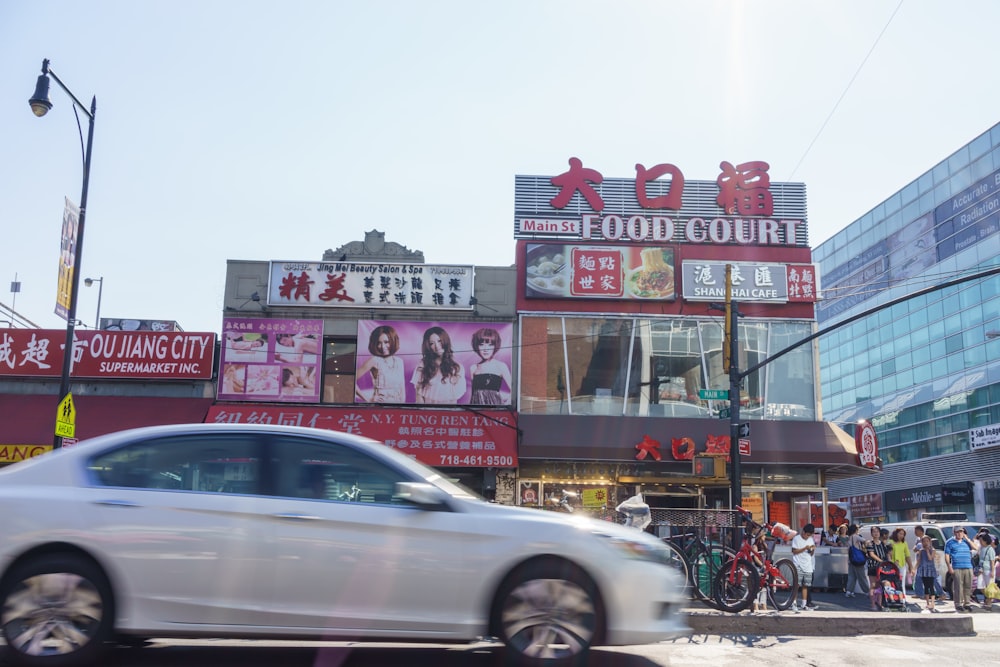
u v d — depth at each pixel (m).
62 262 18.75
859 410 54.41
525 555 6.04
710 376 24.48
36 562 5.70
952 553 17.33
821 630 9.84
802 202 25.75
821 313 60.84
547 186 25.61
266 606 5.82
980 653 8.23
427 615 5.92
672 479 23.34
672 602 6.36
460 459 22.50
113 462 6.10
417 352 23.97
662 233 25.02
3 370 23.52
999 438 39.78
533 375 24.17
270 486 6.08
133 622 5.72
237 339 23.86
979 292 42.28
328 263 24.30
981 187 42.62
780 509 24.03
